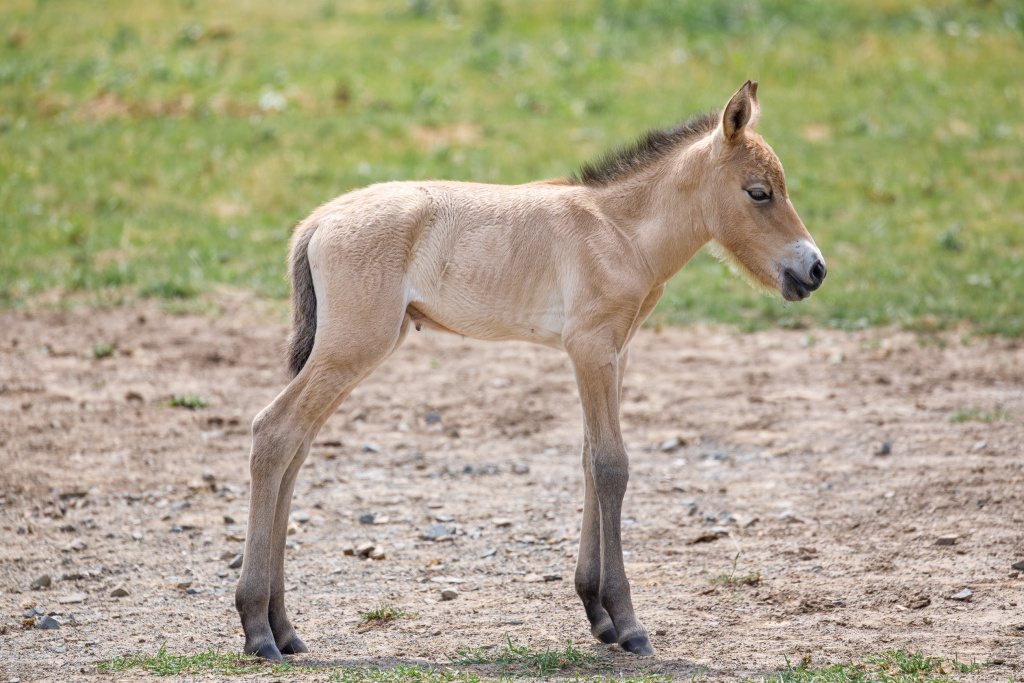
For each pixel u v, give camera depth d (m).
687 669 10.20
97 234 31.00
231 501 15.96
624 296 11.31
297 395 10.94
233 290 27.92
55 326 24.77
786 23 52.97
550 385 22.11
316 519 15.37
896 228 32.16
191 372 22.14
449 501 16.08
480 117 41.47
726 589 12.78
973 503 14.84
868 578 12.91
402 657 10.80
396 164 36.75
